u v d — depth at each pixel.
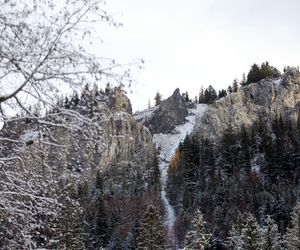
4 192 6.28
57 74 6.05
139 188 119.69
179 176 123.69
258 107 186.12
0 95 5.96
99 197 103.94
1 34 5.88
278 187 108.81
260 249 49.28
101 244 78.94
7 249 6.38
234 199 98.31
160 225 54.69
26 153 6.36
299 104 184.88
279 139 129.62
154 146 157.62
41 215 6.58
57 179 6.36
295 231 54.69
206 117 179.38
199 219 50.16
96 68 6.05
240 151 130.25
